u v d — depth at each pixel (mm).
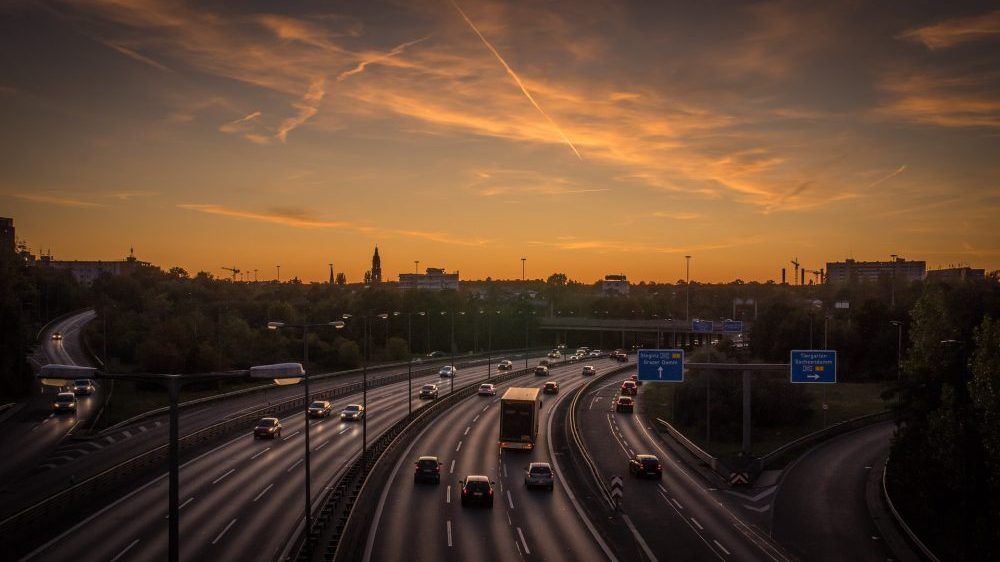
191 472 53062
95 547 35469
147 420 78875
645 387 124562
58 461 58500
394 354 162875
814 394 105250
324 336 165125
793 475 58531
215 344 123125
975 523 41969
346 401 97250
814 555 38844
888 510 48125
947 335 52938
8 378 92375
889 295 183375
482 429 77500
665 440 76062
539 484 51250
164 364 107188
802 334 126062
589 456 64250
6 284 94500
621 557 36812
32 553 34500
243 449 62406
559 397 108062
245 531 38438
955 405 45500
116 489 47656
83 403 90688
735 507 48594
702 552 38344
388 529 40281
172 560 23953
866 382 119875
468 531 40281
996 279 90625
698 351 118500
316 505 43812
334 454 60344
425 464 52188
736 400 84375
